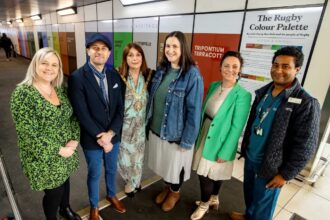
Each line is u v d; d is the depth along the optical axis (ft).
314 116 3.80
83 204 6.68
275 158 4.24
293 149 4.06
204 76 10.84
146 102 5.97
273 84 4.58
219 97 5.26
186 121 5.33
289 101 4.01
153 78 5.87
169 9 11.89
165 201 6.61
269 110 4.43
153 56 13.65
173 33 5.01
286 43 7.80
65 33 23.88
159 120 5.77
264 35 8.31
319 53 7.13
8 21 44.93
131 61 5.41
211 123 5.28
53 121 4.22
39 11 25.71
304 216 6.63
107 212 6.34
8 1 18.21
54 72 4.12
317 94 7.41
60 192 4.82
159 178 8.11
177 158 5.77
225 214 6.53
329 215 6.73
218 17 9.68
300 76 7.69
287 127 4.08
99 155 5.34
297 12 7.33
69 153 4.58
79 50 21.88
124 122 5.87
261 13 8.25
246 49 8.96
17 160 8.92
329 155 9.67
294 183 8.21
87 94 4.75
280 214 6.66
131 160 6.33
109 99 5.11
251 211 5.47
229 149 5.25
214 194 6.50
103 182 7.72
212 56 10.27
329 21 6.73
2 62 37.78
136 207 6.62
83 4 18.92
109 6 16.40
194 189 7.63
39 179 4.33
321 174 8.76
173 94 5.24
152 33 13.34
